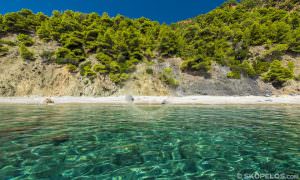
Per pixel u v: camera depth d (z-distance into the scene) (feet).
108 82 124.06
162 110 59.00
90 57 142.82
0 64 124.98
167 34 163.22
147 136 25.09
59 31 162.50
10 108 62.18
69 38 148.25
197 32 182.29
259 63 144.36
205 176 13.76
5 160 16.40
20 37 148.25
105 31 166.91
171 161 16.65
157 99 98.43
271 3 251.19
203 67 138.62
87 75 124.57
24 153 18.13
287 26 167.63
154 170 14.78
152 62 142.72
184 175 13.98
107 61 135.95
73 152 18.66
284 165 15.69
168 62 148.05
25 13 179.32
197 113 51.34
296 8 228.22
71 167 15.23
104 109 61.72
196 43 165.58
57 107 67.92
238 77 134.31
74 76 125.59
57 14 190.80
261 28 171.32
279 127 31.30
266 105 79.05
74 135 25.34
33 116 42.86
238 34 171.94
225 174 14.08
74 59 134.51
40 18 180.65
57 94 116.98
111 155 17.99
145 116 44.65
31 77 122.21
